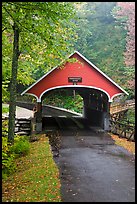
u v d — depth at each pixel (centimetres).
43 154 1486
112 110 2803
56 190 945
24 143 1555
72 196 895
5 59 1584
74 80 2358
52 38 1334
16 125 2133
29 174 1142
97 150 1653
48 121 2866
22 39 1509
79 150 1645
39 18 1255
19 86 4578
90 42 5303
